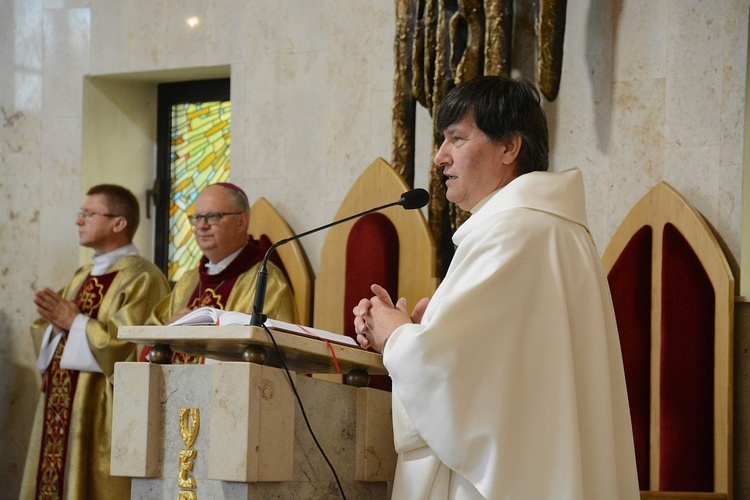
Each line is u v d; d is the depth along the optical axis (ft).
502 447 8.78
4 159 23.68
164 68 22.49
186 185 23.75
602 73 18.08
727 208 16.89
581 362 9.37
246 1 21.81
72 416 19.49
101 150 23.54
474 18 17.07
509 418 8.86
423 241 17.85
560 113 18.31
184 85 23.76
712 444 16.02
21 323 23.13
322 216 20.56
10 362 23.07
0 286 23.40
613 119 17.95
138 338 8.87
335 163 20.58
